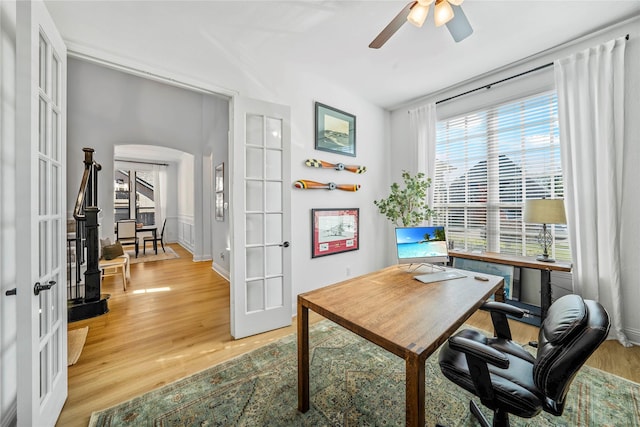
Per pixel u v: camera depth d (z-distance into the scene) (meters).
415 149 3.72
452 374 1.23
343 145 3.42
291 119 2.88
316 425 1.41
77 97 4.14
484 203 3.18
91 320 2.74
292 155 2.90
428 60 2.77
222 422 1.43
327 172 3.27
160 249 7.08
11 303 1.28
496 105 3.05
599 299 2.33
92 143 4.28
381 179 4.02
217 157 4.95
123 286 3.89
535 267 2.42
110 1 1.85
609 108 2.23
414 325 1.21
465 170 3.35
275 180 2.59
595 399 1.58
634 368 1.88
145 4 1.95
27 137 1.09
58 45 1.50
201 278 4.35
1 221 1.22
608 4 2.02
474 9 2.05
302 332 1.53
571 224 2.44
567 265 2.34
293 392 1.67
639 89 2.18
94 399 1.61
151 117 4.92
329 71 2.99
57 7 1.68
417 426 0.99
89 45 1.78
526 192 2.85
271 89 2.70
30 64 1.10
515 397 1.05
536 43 2.48
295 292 2.94
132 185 7.84
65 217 1.60
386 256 4.13
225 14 2.10
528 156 2.83
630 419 1.43
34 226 1.12
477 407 1.46
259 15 2.11
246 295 2.45
